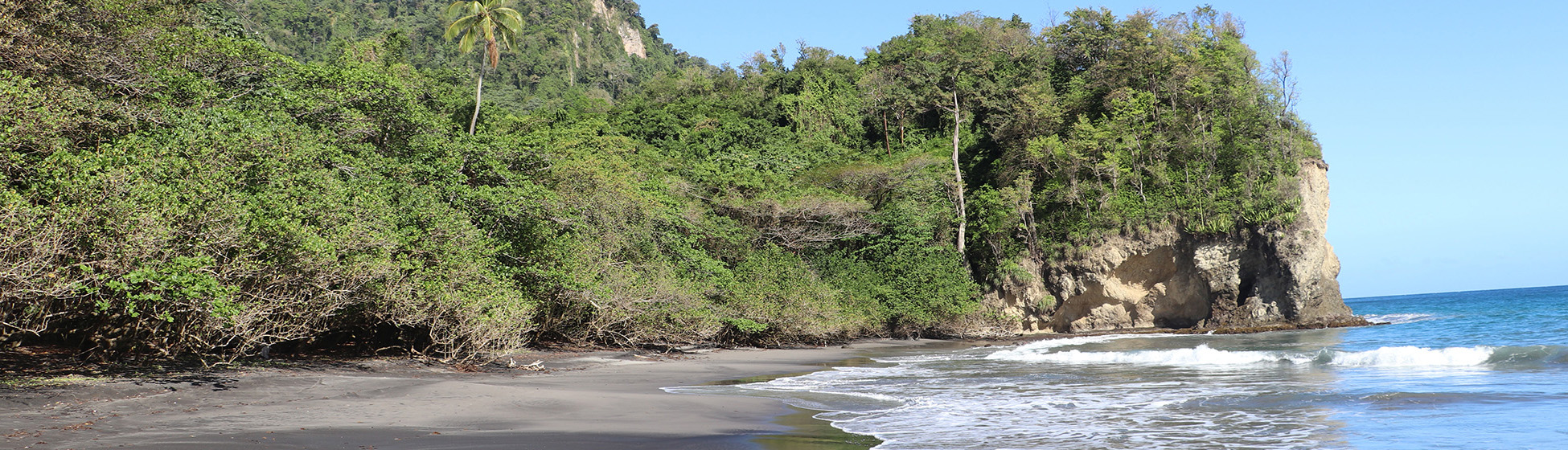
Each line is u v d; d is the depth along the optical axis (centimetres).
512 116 4791
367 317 1784
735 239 4156
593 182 3105
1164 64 5672
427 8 15725
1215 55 5650
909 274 4594
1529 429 998
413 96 2508
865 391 1584
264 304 1355
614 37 16975
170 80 1708
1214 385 1600
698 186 4628
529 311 2055
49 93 1267
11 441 776
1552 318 4997
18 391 1055
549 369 1938
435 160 2297
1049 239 5325
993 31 8350
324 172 1652
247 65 2138
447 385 1312
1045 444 964
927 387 1661
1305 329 4741
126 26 1706
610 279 2525
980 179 6116
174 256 1174
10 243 981
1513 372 1667
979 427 1098
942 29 8781
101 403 1016
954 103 6719
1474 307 8719
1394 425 1054
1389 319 6650
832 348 3488
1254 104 5197
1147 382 1706
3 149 1130
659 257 3238
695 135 6444
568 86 13312
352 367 1645
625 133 6669
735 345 3288
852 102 7456
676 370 2062
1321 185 5219
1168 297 5169
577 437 930
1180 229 5009
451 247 1802
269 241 1337
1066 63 7262
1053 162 5469
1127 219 5094
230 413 1009
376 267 1495
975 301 4869
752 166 5378
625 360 2266
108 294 1160
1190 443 968
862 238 4922
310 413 1030
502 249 2119
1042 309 5259
